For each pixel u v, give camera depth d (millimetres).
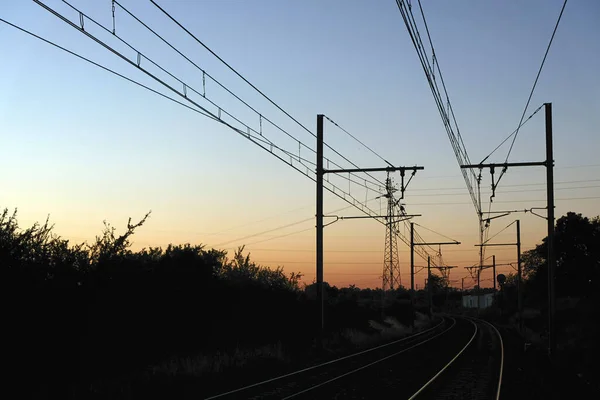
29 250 16516
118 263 19438
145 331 20578
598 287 40594
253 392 17531
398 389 18500
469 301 178625
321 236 30250
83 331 17219
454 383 20469
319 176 30125
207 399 15500
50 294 16297
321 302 30094
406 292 118438
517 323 70062
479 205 31484
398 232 42406
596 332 33375
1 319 14906
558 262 68938
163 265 24500
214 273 28422
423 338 48031
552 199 28375
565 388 18938
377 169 27312
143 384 17891
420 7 12055
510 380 20766
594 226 67750
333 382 19734
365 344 39469
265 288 33750
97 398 15852
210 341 25172
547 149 28406
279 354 26859
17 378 15094
